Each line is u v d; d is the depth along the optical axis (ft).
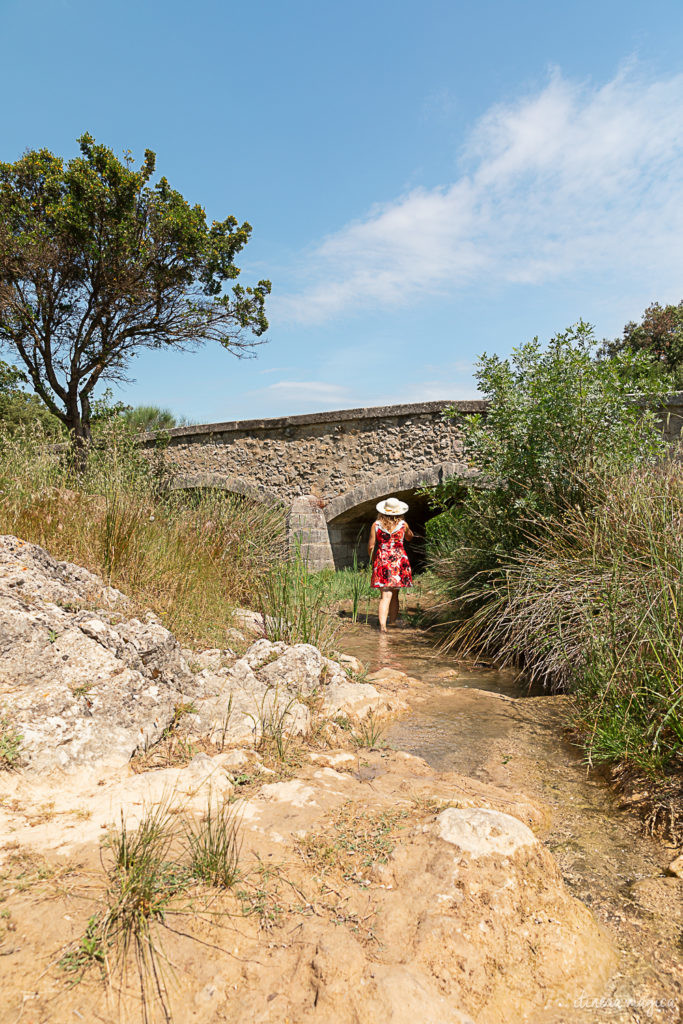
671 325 92.73
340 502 44.34
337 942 5.72
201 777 8.74
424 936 5.92
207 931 5.80
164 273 54.65
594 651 12.82
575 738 12.03
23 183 51.93
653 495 16.46
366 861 7.04
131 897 6.00
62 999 4.93
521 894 6.64
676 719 9.86
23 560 12.64
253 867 6.79
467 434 24.38
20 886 6.11
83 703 9.37
